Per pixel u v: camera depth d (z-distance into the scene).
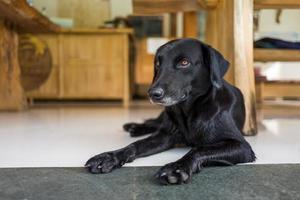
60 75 4.56
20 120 2.64
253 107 1.90
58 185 1.02
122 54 4.59
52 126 2.31
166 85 1.27
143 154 1.35
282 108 3.44
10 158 1.36
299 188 0.99
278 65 4.83
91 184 1.03
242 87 1.88
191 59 1.32
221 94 1.46
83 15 4.39
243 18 1.88
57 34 4.48
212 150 1.19
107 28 4.49
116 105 4.24
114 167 1.18
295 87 3.71
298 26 3.41
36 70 4.51
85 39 4.55
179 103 1.38
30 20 3.11
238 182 1.04
